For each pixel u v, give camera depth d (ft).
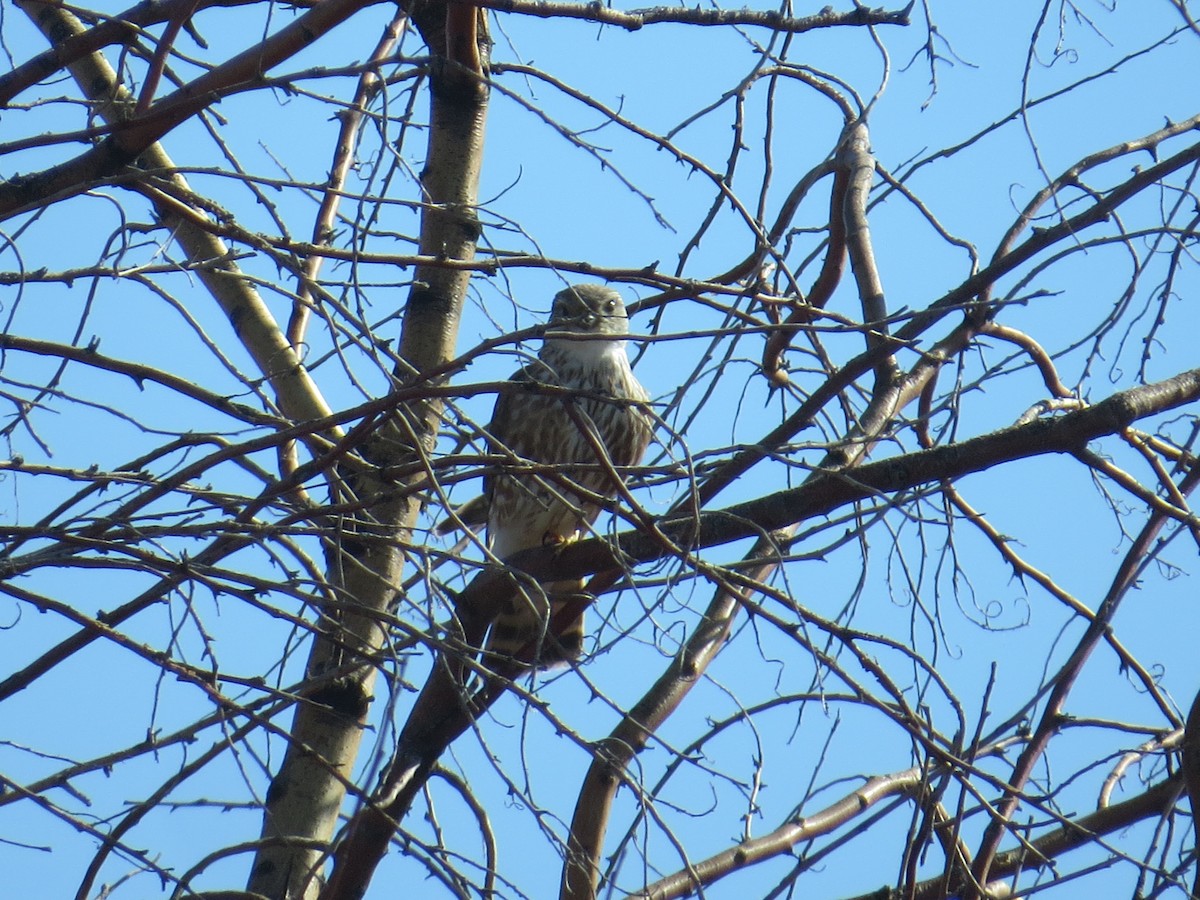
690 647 29.73
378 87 27.25
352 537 21.47
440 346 30.96
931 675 22.54
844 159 32.81
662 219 22.76
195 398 23.36
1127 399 24.54
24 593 20.75
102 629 20.99
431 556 22.68
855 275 32.22
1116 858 24.27
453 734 26.11
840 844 24.76
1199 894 23.52
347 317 21.74
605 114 25.86
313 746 27.50
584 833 28.84
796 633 21.61
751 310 26.76
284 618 21.18
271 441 21.57
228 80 22.29
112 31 22.22
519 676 26.30
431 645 21.03
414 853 20.53
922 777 24.00
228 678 21.68
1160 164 27.27
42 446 23.11
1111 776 29.91
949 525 25.90
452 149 32.04
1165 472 25.86
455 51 31.09
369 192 23.29
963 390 26.89
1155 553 25.61
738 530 25.12
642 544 26.53
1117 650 28.12
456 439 28.48
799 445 21.79
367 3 22.11
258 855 26.96
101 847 20.81
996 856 29.32
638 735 29.12
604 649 21.26
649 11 26.37
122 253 22.41
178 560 21.29
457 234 31.42
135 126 21.99
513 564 27.40
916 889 27.40
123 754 21.44
